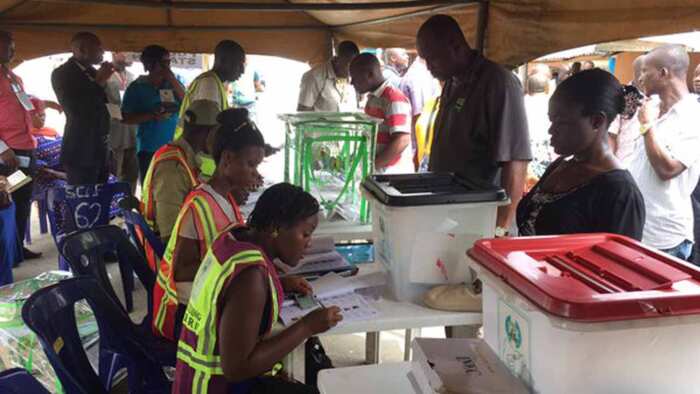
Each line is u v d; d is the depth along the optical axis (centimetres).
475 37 292
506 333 115
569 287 100
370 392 119
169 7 306
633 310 93
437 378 107
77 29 486
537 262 117
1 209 308
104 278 218
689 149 227
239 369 133
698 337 98
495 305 120
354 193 262
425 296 165
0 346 212
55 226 325
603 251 124
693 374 100
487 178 235
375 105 342
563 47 238
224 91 379
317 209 153
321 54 541
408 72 501
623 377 98
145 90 441
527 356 108
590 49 446
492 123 225
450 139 240
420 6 300
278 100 1079
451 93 243
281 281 173
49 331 152
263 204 150
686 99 230
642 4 200
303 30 527
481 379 110
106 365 208
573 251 126
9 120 407
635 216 147
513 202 228
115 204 412
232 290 134
